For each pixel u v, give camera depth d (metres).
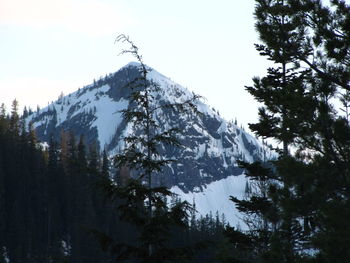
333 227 31.67
